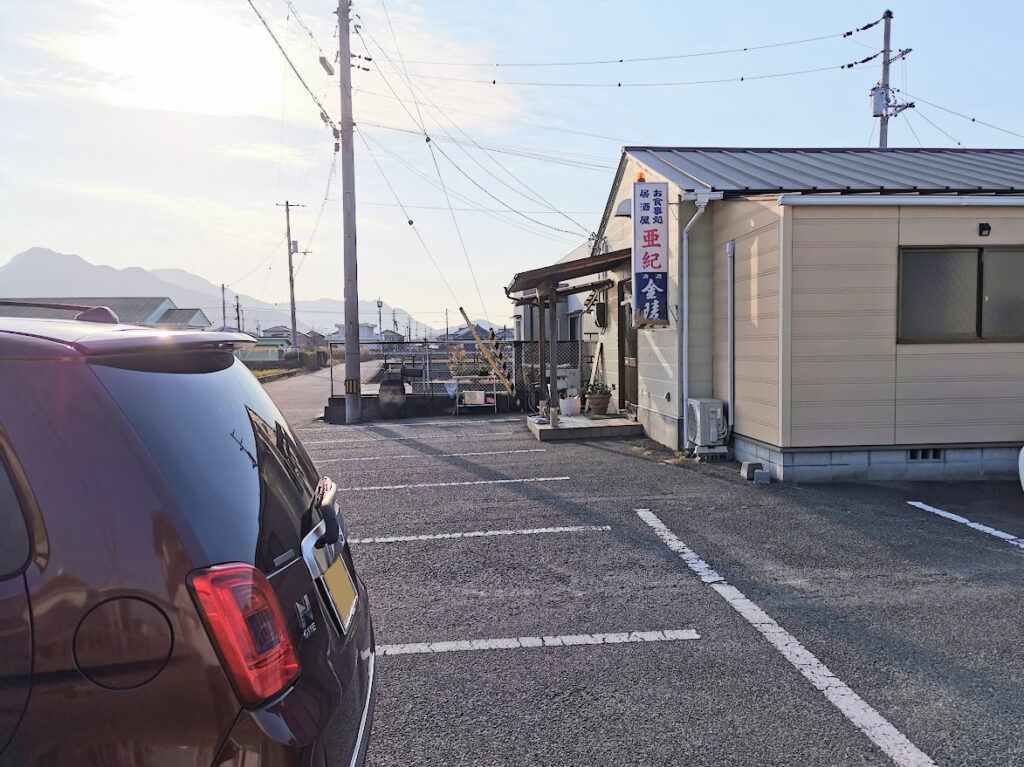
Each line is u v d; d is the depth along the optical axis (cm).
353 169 1364
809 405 681
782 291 671
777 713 278
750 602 394
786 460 688
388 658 328
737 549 489
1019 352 688
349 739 161
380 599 403
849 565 455
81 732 126
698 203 782
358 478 756
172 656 130
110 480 133
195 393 163
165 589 131
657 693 294
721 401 815
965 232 676
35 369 139
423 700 289
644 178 976
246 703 133
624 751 252
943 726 268
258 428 184
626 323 1130
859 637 348
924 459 696
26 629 125
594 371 1354
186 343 165
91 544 130
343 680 164
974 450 697
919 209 672
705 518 569
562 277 1043
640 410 1038
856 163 963
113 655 128
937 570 445
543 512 593
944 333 684
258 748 132
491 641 346
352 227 1359
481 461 845
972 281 682
